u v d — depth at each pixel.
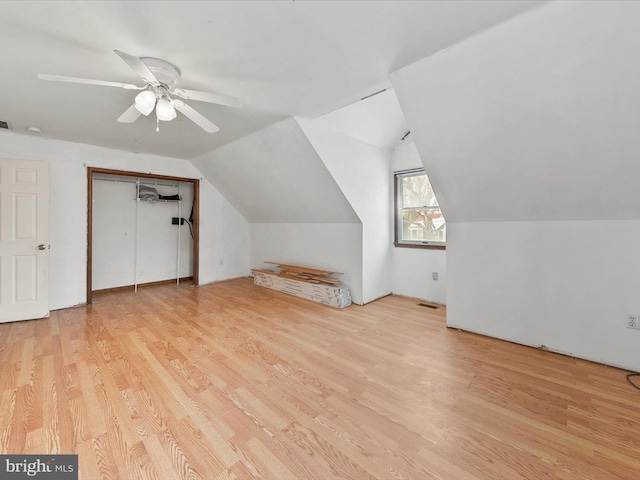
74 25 1.60
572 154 2.04
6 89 2.36
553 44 1.60
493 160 2.36
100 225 4.52
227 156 4.22
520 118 2.01
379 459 1.38
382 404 1.80
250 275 5.96
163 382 2.03
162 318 3.37
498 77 1.86
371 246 4.03
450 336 2.88
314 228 4.54
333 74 2.15
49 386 1.96
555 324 2.51
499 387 1.98
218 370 2.20
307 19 1.56
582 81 1.68
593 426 1.59
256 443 1.48
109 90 2.38
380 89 2.39
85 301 3.90
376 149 4.10
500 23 1.60
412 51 1.87
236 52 1.87
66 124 3.12
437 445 1.47
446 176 2.71
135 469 1.32
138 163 4.36
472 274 2.96
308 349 2.56
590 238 2.34
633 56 1.49
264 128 3.28
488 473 1.30
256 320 3.31
